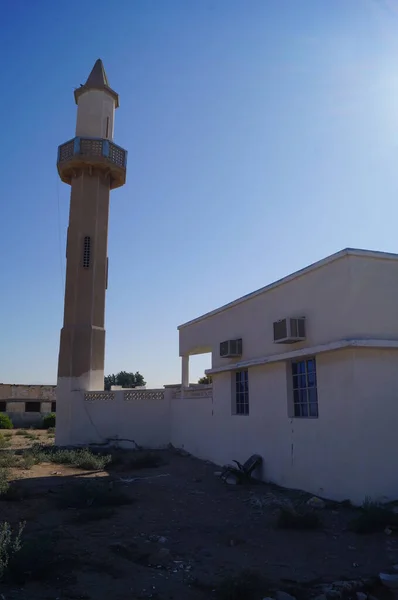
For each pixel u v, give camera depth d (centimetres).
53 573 545
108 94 2377
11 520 793
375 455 871
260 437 1241
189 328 1831
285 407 1127
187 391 1827
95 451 1862
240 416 1365
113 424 1989
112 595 495
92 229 2206
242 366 1316
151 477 1322
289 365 1135
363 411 882
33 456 1636
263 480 1205
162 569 582
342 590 522
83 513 847
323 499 951
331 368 960
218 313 1556
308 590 521
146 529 764
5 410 4556
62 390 2034
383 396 899
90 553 625
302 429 1052
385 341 898
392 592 529
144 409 2000
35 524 770
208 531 762
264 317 1248
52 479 1259
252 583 516
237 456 1366
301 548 664
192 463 1567
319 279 1019
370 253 941
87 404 2009
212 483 1216
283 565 598
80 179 2253
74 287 2134
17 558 528
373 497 852
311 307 1041
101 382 2106
